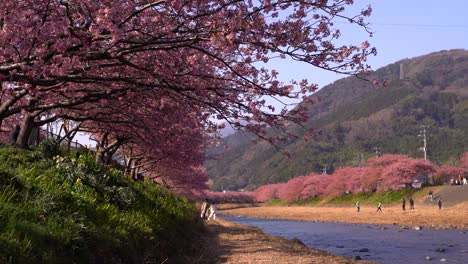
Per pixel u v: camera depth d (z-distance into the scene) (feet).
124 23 23.12
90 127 61.98
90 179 37.45
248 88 27.50
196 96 30.01
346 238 108.47
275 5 23.41
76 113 48.16
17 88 30.32
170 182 141.90
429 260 65.51
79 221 24.89
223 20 22.59
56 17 23.76
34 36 22.43
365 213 198.08
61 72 23.13
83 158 42.70
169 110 39.45
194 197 183.21
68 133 57.88
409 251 77.46
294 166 617.21
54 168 35.60
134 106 40.81
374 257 70.08
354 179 288.71
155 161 97.04
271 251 51.47
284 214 254.47
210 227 89.81
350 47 24.90
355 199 282.36
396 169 249.14
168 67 28.58
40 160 37.06
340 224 165.99
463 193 207.00
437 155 537.24
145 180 84.43
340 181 307.37
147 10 24.26
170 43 24.47
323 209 271.49
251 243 61.11
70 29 22.67
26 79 23.61
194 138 67.41
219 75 29.81
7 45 22.84
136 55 28.76
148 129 43.60
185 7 24.07
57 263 19.48
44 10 23.44
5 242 17.49
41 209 23.38
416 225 138.72
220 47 23.13
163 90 30.71
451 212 158.81
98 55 24.06
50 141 42.14
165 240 38.40
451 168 277.85
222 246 55.93
